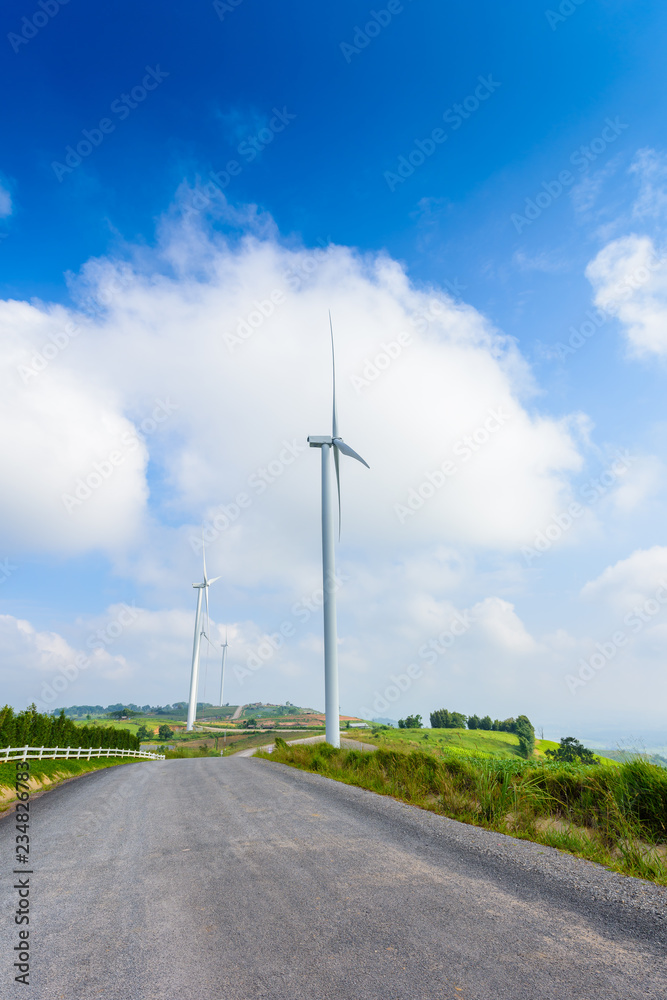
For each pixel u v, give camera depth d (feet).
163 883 17.79
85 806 37.04
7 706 69.46
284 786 42.57
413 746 58.54
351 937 12.90
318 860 19.81
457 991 10.25
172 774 59.82
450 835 23.61
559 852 20.61
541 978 10.75
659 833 21.81
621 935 12.90
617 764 25.52
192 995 10.43
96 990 10.69
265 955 12.07
